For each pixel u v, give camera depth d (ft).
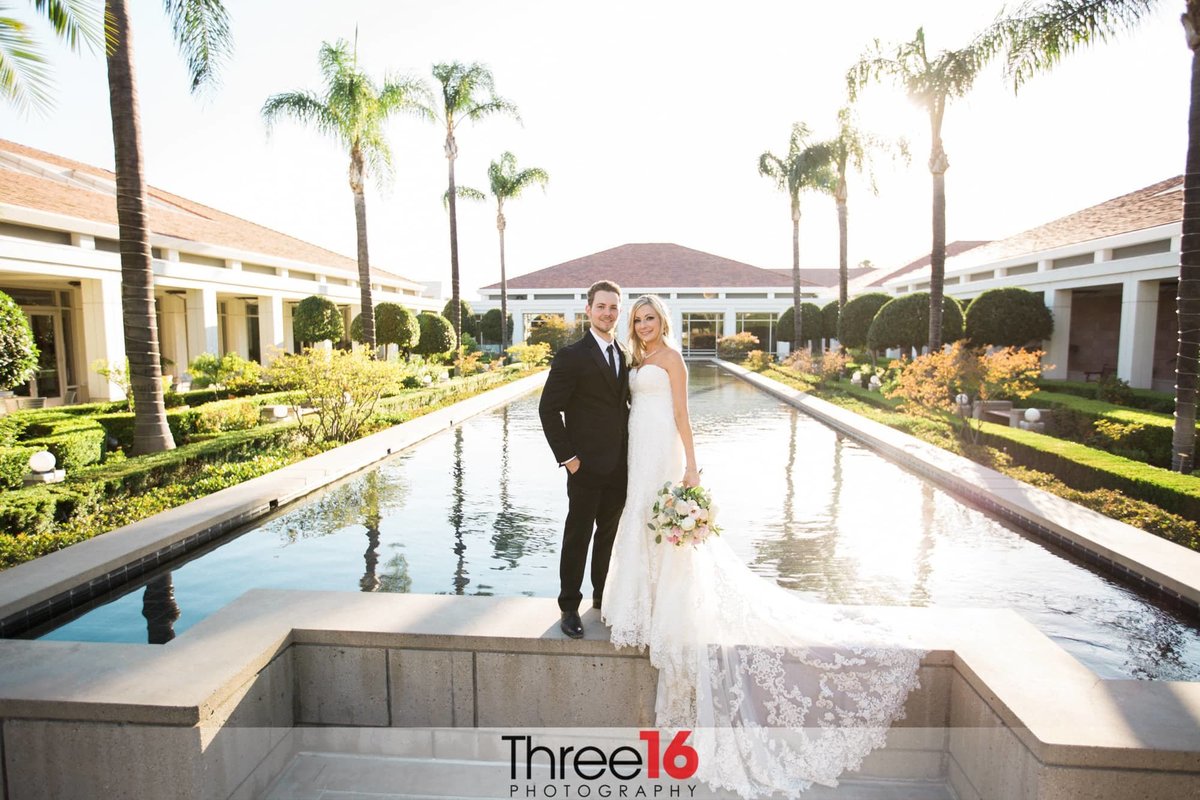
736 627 8.95
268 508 21.47
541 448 33.12
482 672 9.31
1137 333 46.50
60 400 52.19
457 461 29.86
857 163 61.31
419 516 21.15
